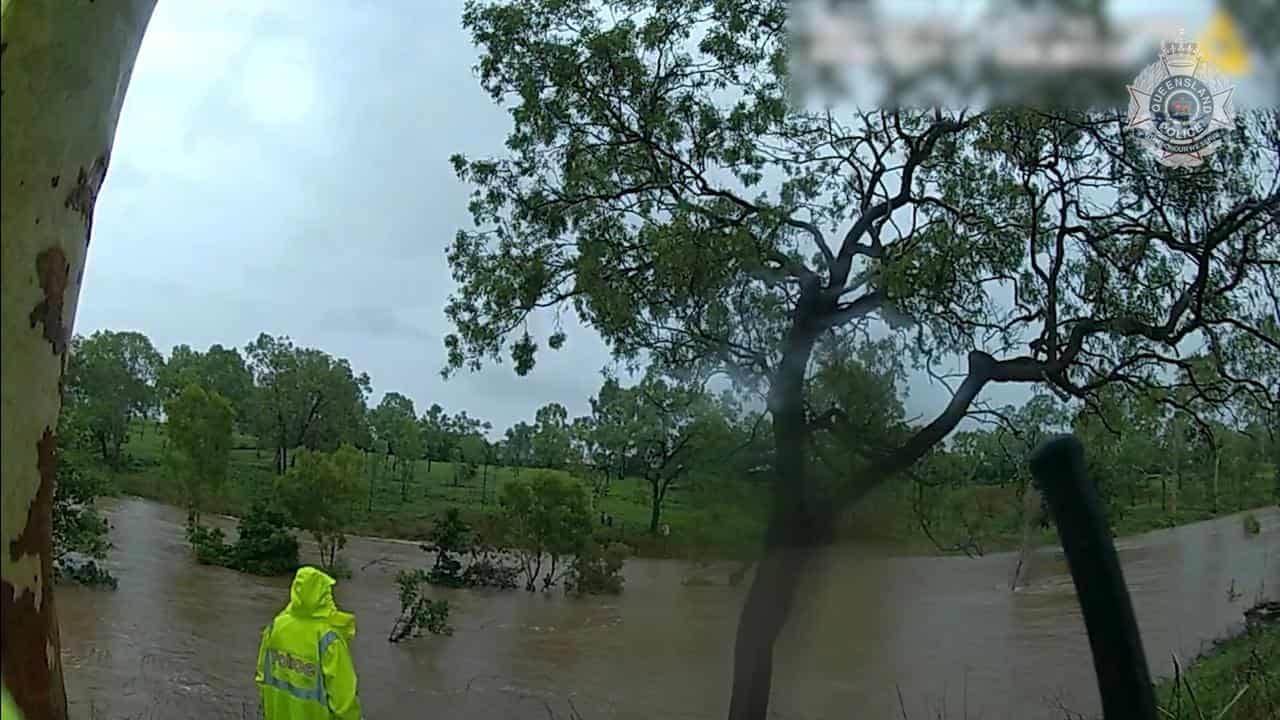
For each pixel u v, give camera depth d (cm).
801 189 809
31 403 245
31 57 239
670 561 1553
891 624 1028
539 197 826
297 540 3319
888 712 1162
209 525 3519
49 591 254
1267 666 927
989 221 725
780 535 761
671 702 1422
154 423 4650
